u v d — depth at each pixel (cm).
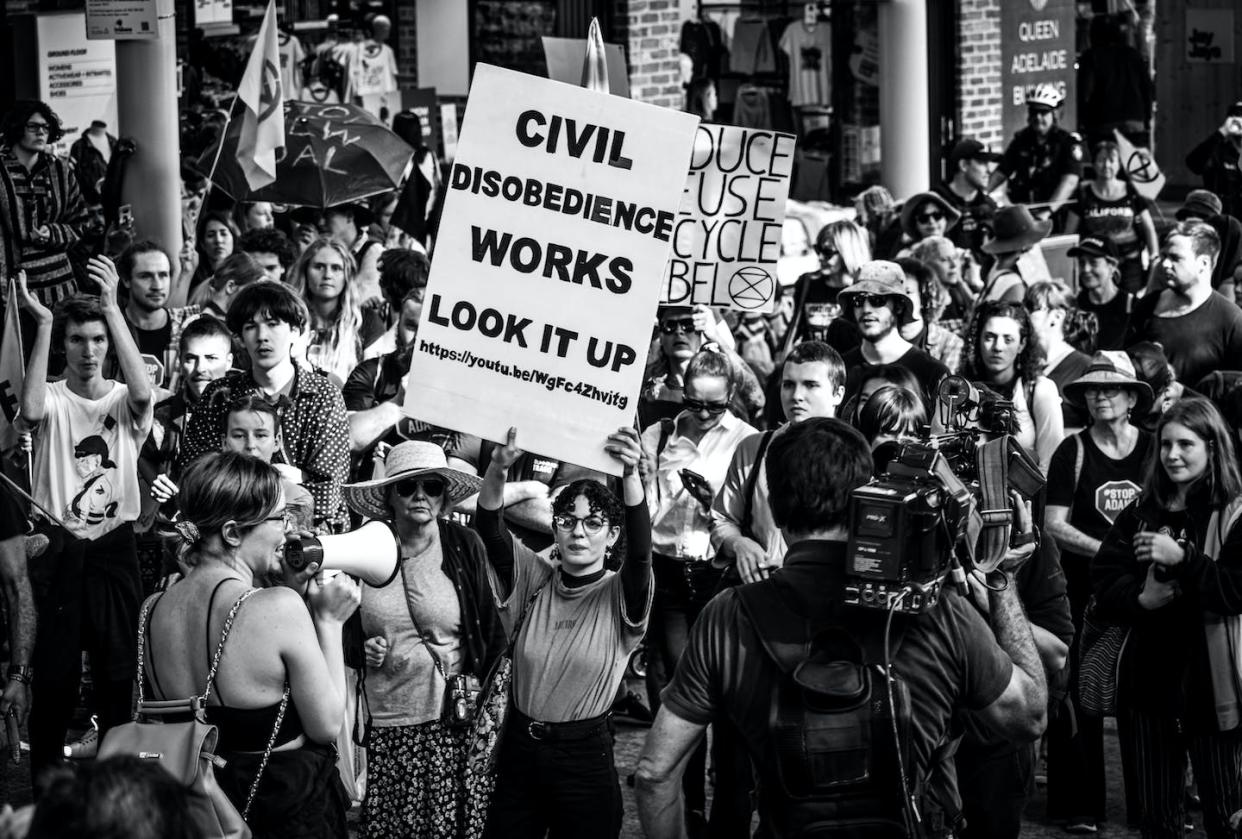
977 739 553
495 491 597
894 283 922
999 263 1343
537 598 616
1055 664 645
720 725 465
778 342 1352
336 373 941
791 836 415
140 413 769
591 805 604
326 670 508
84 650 791
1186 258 1062
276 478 516
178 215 1204
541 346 568
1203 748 642
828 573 425
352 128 1288
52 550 756
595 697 602
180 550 529
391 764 615
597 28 802
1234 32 3069
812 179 2130
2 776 798
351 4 1905
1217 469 643
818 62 2120
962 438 523
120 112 1187
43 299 1116
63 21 1603
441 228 567
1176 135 3164
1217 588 620
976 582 494
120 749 465
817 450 432
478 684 619
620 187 563
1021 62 2122
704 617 432
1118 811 787
